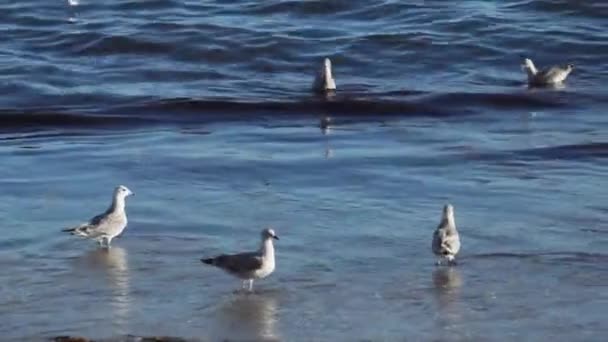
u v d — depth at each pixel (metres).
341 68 43.66
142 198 28.97
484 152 32.62
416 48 45.16
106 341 21.52
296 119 36.78
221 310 22.80
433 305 22.97
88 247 25.88
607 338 21.58
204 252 25.59
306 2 50.47
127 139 34.41
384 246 25.91
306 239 26.31
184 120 36.75
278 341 21.55
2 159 32.12
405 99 38.41
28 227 27.03
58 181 30.22
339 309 22.81
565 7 48.88
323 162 31.72
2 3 51.22
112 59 44.66
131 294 23.52
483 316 22.47
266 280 24.12
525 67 41.03
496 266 24.78
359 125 35.94
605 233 26.58
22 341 21.50
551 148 33.00
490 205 28.45
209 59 44.47
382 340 21.50
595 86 40.69
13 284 24.00
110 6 50.97
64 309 22.86
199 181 30.25
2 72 42.41
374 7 50.03
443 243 24.56
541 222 27.30
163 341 21.55
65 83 41.41
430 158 32.06
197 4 51.12
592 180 30.38
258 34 46.50
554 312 22.62
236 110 37.53
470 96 38.75
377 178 30.42
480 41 45.78
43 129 36.06
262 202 28.66
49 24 48.75
